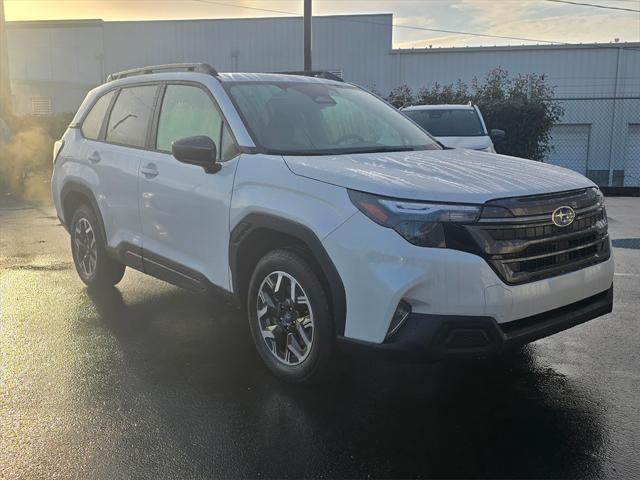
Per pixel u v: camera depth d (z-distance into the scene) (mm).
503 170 3727
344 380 3945
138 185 4883
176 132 4703
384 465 3016
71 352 4414
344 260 3301
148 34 30812
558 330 3424
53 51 31656
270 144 4086
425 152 4316
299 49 29734
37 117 17422
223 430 3336
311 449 3152
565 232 3410
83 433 3299
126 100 5414
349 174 3443
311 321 3611
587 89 27453
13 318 5145
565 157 27797
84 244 5969
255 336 4055
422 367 4160
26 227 9633
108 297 5758
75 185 5766
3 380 3941
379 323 3201
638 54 26953
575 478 2896
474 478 2904
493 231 3154
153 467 2998
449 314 3109
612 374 4035
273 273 3848
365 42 28969
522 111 16625
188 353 4410
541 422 3418
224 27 30125
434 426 3381
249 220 3826
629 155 27516
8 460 3043
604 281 3682
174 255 4598
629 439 3236
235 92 4391
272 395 3740
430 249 3111
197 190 4270
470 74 28281
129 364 4207
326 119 4559
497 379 3971
